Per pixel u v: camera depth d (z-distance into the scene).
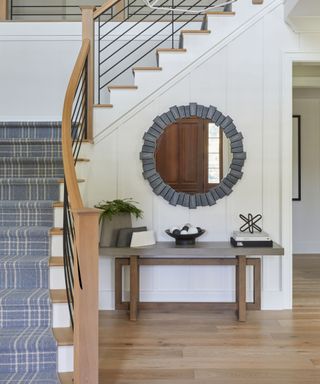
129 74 4.62
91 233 1.96
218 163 3.71
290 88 3.65
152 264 3.51
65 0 5.46
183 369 2.52
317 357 2.68
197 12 3.63
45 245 2.83
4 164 3.36
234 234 3.47
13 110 4.55
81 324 1.96
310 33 3.64
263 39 3.66
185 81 3.67
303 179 6.41
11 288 2.63
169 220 3.71
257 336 3.04
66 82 4.57
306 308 3.69
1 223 3.01
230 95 3.68
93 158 3.67
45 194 3.17
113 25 4.62
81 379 1.96
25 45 4.55
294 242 6.41
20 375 2.19
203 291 3.74
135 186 3.70
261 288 3.69
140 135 3.68
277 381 2.36
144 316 3.48
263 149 3.68
